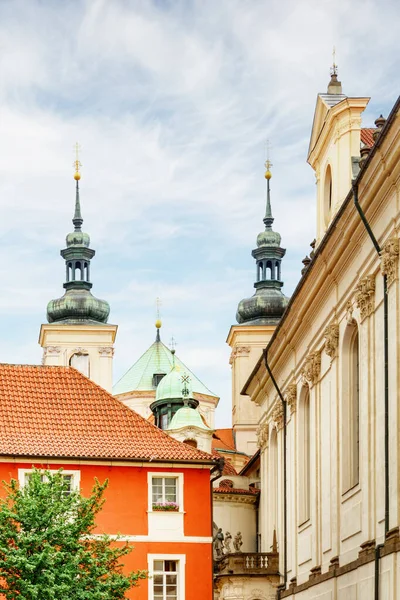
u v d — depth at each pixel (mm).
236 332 136875
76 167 155250
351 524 56969
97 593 59688
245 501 98812
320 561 63969
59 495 61875
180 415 114188
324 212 69125
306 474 71000
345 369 59906
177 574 72125
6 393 75250
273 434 84125
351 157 63719
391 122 45969
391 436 49219
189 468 73500
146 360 152625
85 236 150625
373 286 53531
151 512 72438
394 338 49312
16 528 60594
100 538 65188
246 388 90250
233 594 79938
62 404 75500
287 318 71125
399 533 47969
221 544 85625
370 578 51906
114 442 73438
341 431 59562
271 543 83188
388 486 49281
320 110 67938
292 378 73750
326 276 61625
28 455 70625
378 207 51375
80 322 145500
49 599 58781
